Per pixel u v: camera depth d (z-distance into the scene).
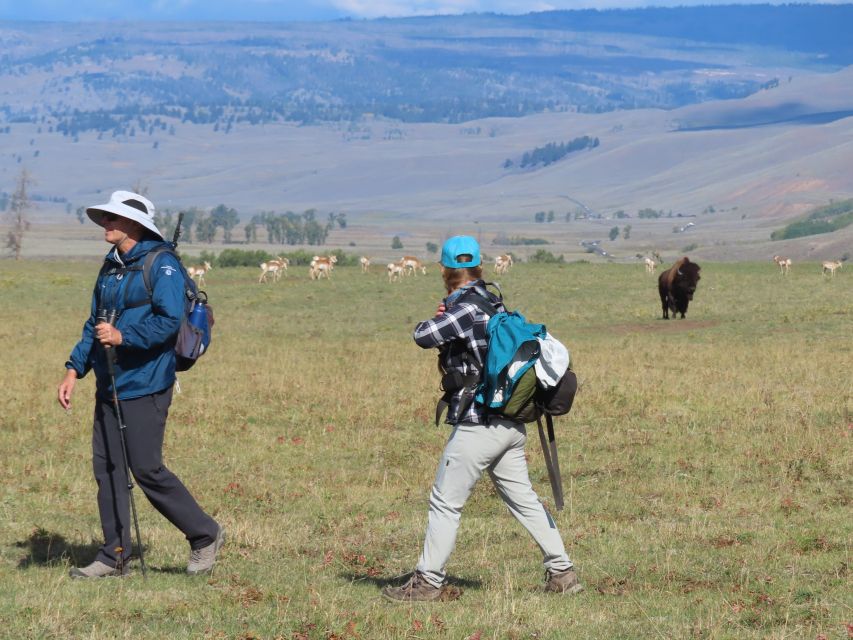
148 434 14.66
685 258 81.06
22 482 24.08
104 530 15.08
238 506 22.03
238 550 17.47
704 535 18.72
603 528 19.64
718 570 16.12
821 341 62.31
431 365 49.56
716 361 50.28
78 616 12.79
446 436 31.17
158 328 14.23
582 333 74.25
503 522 20.20
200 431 31.42
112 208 14.51
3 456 27.48
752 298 96.69
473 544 18.42
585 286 113.06
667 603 13.96
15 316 82.56
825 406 34.41
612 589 14.86
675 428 31.02
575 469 25.89
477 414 13.30
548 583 14.48
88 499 22.59
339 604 13.45
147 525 19.91
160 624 12.48
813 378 42.03
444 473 13.62
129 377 14.51
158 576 15.23
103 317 14.30
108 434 14.81
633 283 116.06
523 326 13.09
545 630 12.30
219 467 26.73
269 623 12.54
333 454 28.62
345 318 88.38
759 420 32.09
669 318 83.19
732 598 14.23
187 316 14.93
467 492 13.66
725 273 127.12
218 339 68.75
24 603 13.31
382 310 94.62
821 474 24.41
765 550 17.38
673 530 19.20
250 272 137.75
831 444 27.56
